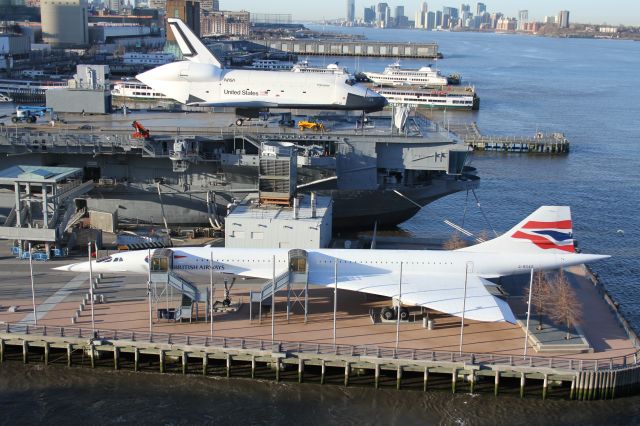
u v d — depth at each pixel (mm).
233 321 55406
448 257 57906
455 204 106938
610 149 156250
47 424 46219
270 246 66062
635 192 116188
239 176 78625
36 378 51312
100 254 69188
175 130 83438
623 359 50438
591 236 91750
